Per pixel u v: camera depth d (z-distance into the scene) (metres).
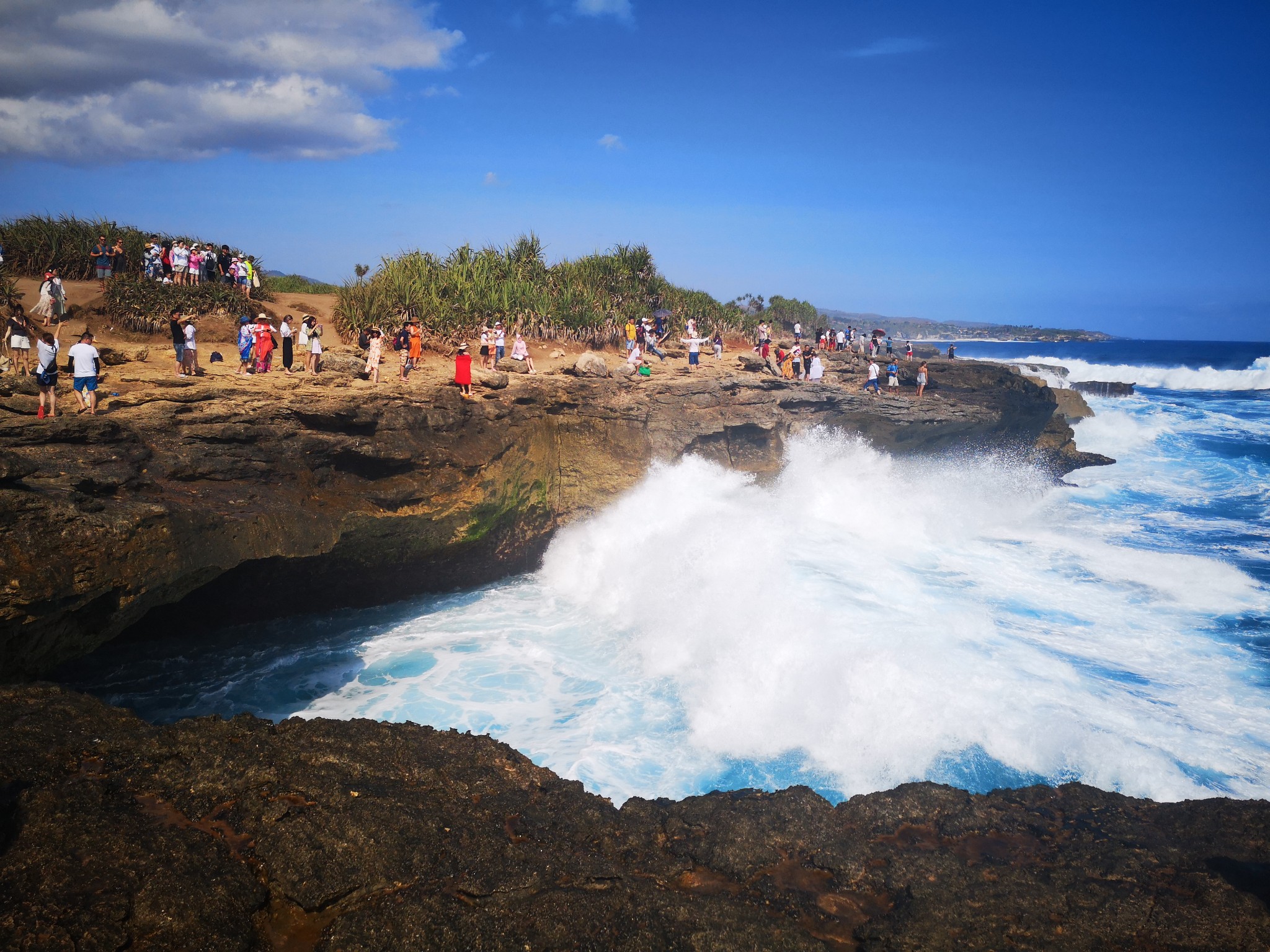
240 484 14.32
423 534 17.27
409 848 7.18
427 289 26.56
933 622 16.02
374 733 9.20
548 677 14.58
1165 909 6.95
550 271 33.66
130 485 12.34
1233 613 17.27
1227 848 7.88
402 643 15.99
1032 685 13.36
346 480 16.23
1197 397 56.84
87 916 5.90
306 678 14.34
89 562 10.50
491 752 9.28
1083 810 8.75
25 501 10.12
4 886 6.09
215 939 6.00
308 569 15.66
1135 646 15.38
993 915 6.91
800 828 8.20
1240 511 27.25
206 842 6.94
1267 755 11.50
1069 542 23.25
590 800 8.62
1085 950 6.52
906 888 7.37
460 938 6.28
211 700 13.44
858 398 28.55
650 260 37.09
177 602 14.53
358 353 22.20
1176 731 12.06
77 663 13.77
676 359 31.88
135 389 15.99
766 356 32.66
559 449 21.28
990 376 34.12
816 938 6.64
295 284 37.22
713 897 7.07
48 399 13.87
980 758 11.39
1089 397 51.03
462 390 19.08
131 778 7.73
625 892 6.96
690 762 11.69
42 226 25.64
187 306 23.27
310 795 7.74
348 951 6.05
